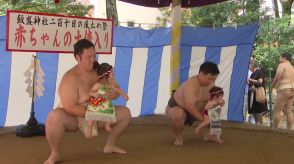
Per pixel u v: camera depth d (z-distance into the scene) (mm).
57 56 6168
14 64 5812
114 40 6656
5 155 4273
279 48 10016
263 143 5090
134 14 16906
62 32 5664
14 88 5871
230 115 6945
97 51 6070
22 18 5273
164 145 4828
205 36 7023
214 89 4746
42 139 5164
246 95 7469
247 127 6184
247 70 6719
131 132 5707
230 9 10773
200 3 7488
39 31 5445
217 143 5008
